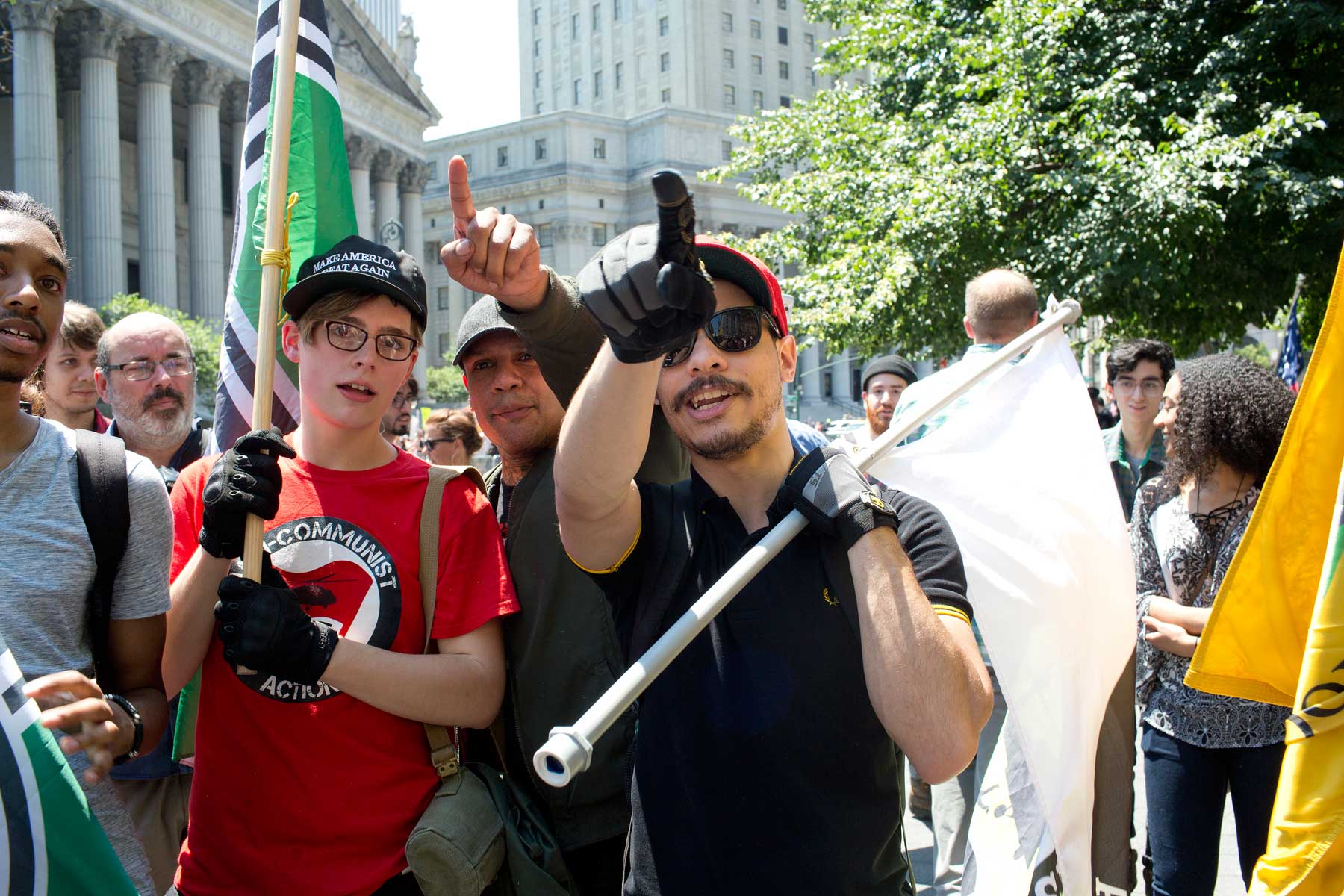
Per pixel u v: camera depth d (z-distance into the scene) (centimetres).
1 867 185
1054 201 1238
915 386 414
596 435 179
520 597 264
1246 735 305
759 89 7700
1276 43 1188
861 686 183
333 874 227
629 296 148
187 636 233
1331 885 205
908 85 1485
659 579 198
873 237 1366
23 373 212
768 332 197
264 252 230
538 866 241
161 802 325
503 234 210
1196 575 328
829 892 180
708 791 186
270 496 212
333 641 219
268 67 293
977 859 284
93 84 3441
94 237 3406
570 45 8356
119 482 221
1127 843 271
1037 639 270
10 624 204
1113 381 564
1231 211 1140
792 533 180
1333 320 245
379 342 246
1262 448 323
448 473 258
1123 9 1277
